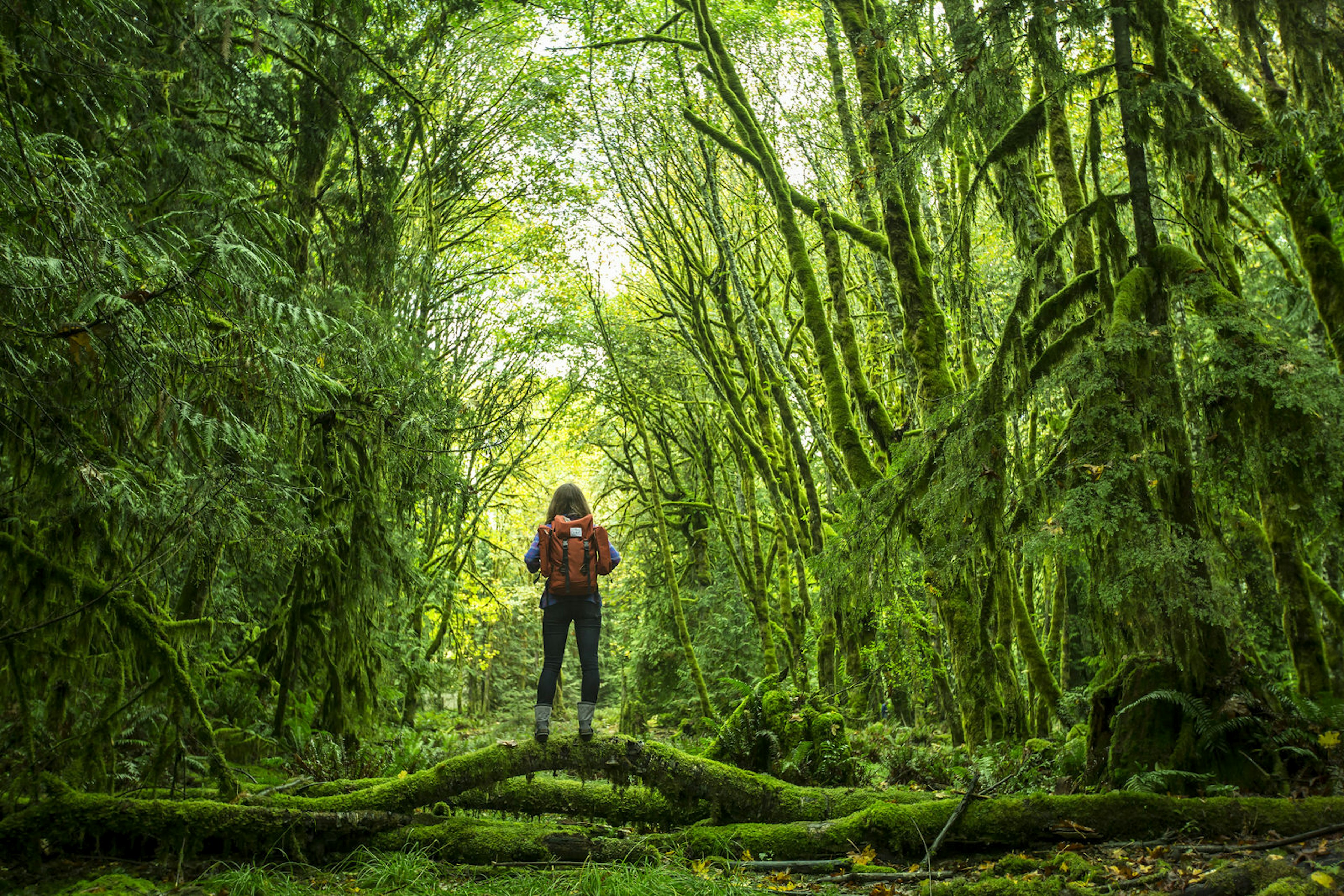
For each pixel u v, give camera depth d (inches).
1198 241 248.1
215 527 174.7
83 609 161.8
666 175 497.7
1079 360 208.7
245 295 161.5
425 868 178.1
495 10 495.5
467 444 299.0
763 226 511.2
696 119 373.4
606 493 761.0
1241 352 186.1
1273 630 329.7
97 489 153.6
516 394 594.9
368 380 248.8
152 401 158.6
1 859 165.3
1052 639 385.4
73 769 179.5
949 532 237.6
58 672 174.6
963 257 276.7
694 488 737.0
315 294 245.9
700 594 671.8
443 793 196.9
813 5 381.7
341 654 268.5
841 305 327.6
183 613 244.4
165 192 209.9
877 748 276.4
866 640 396.5
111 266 134.1
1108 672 221.6
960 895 149.9
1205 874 141.6
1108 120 286.8
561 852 191.8
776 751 237.1
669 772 199.5
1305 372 177.6
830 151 432.5
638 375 633.0
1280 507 189.2
